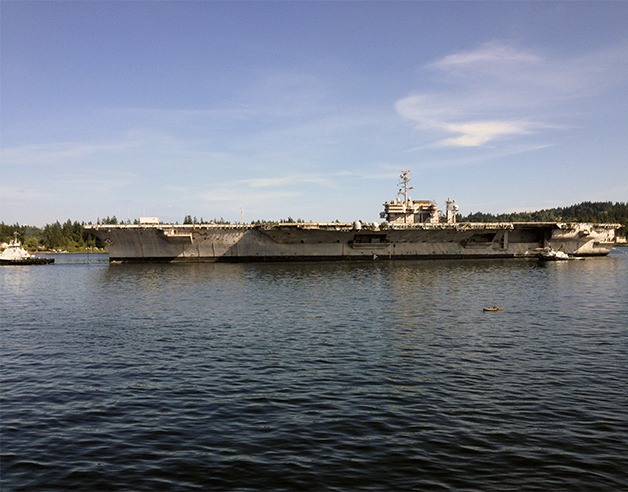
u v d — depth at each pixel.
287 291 39.34
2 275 63.88
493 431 12.37
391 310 29.95
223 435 12.27
